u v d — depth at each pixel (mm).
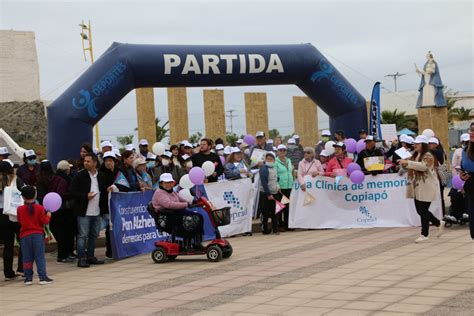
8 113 29562
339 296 6781
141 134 17547
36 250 8852
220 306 6672
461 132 27484
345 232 12805
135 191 11406
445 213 13773
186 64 13805
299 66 14906
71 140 12867
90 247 10469
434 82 23875
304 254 10023
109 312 6730
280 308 6398
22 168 11195
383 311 6008
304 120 21391
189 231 10086
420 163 10484
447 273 7703
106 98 13242
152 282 8430
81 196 10195
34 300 7707
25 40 30703
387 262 8758
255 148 14930
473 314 5688
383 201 13297
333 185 13539
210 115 18891
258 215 14992
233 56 14258
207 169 11750
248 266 9203
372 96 16547
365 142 13703
